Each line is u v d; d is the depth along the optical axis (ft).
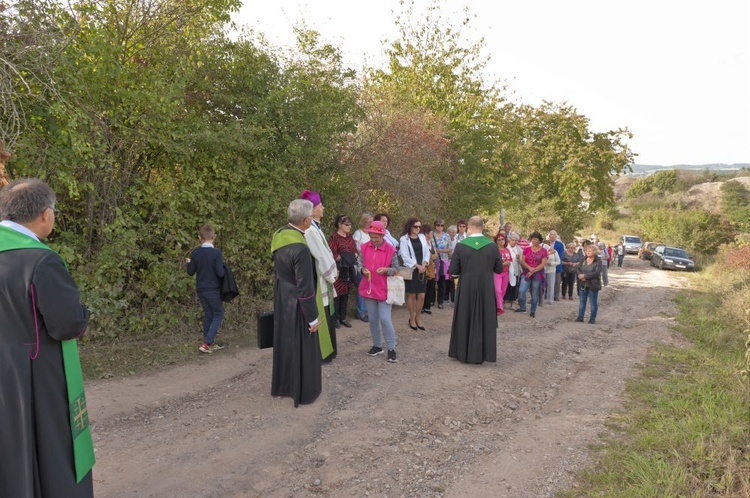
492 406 18.26
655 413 17.75
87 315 8.42
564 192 102.37
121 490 11.69
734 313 36.37
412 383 19.69
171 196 24.23
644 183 292.81
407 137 40.22
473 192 54.60
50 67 19.65
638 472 13.00
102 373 19.39
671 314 41.75
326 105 29.89
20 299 7.80
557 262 43.60
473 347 22.48
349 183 34.17
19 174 19.85
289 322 16.87
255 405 16.97
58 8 20.70
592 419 17.43
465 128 55.47
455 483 12.92
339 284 27.71
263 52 28.22
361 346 24.70
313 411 16.55
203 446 14.08
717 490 12.37
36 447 7.93
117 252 22.36
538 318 36.45
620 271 87.92
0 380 7.66
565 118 104.42
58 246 20.93
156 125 23.13
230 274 22.94
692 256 105.19
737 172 322.55
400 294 22.25
